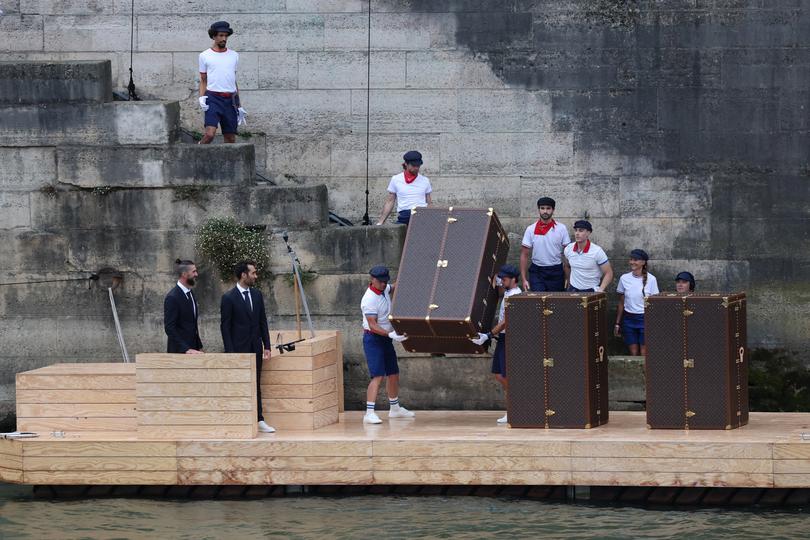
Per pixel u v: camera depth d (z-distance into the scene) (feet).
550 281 195.52
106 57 209.36
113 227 197.06
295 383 174.40
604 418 174.91
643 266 196.65
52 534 154.40
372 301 177.78
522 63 203.92
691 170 202.18
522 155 204.64
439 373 197.06
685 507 162.20
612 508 161.68
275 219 195.72
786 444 159.33
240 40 207.72
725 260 201.87
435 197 206.28
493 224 178.70
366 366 196.65
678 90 201.77
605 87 202.90
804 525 153.69
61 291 198.08
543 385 171.22
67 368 178.29
